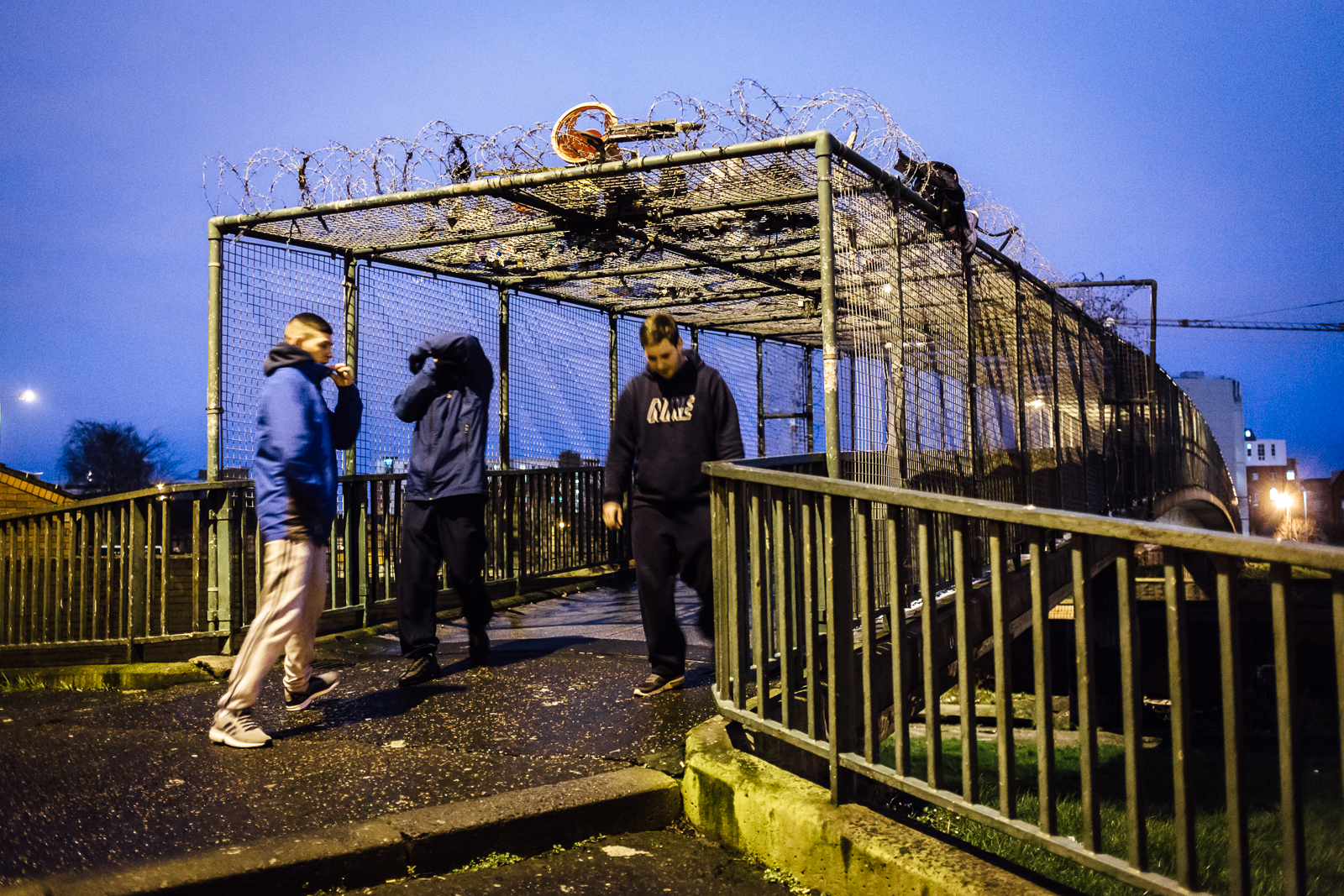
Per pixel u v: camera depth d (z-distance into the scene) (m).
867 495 2.79
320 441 3.99
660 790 3.27
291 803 3.12
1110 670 19.05
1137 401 12.23
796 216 6.32
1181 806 2.03
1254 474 109.44
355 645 6.09
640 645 5.95
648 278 8.73
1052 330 8.27
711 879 2.84
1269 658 20.14
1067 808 6.51
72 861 2.62
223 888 2.53
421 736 3.92
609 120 5.57
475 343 5.12
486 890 2.72
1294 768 1.86
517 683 4.88
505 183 5.51
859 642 4.49
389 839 2.77
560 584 8.85
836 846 2.73
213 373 5.92
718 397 4.43
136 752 3.72
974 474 6.07
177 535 7.10
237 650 5.85
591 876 2.84
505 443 8.20
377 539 6.90
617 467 4.62
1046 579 2.28
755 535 3.33
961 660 2.50
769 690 3.83
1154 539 2.01
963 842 2.70
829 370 4.50
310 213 5.92
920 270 5.43
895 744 2.72
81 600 6.20
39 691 5.23
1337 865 4.68
